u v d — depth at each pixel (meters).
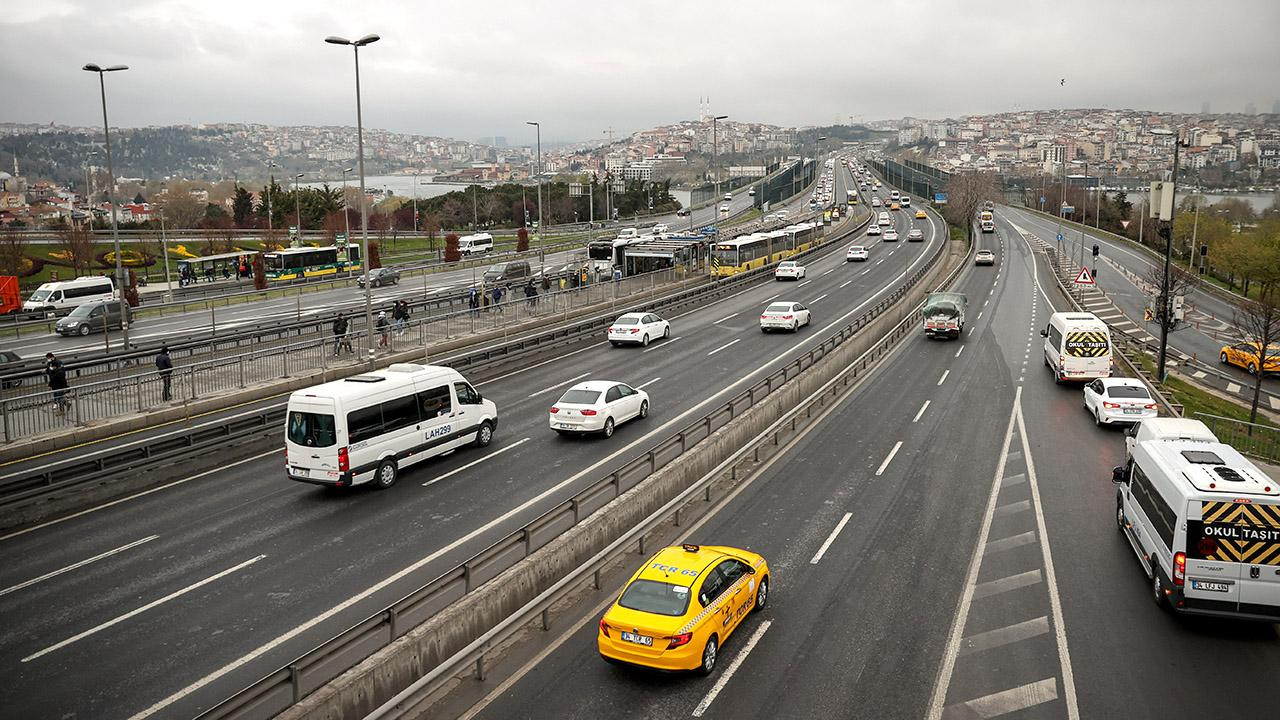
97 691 12.69
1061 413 30.75
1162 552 15.45
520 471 23.64
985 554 17.94
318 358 36.75
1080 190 162.50
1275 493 14.30
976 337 47.91
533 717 11.95
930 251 94.00
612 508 17.62
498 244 102.44
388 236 114.62
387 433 22.66
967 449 26.03
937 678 13.04
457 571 13.51
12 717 11.98
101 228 102.81
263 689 9.82
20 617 15.19
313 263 74.00
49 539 19.05
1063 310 58.72
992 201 169.88
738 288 67.06
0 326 48.41
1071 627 14.71
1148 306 63.72
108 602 15.76
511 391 34.12
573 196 149.50
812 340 44.69
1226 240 91.50
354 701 10.73
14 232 81.44
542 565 15.13
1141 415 28.05
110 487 22.02
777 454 25.48
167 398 30.30
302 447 21.75
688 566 13.94
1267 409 39.12
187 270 73.25
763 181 188.38
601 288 55.25
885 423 29.17
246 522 20.03
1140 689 12.75
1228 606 14.34
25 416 26.28
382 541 18.66
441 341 42.31
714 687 12.76
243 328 46.84
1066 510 20.72
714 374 36.53
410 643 11.82
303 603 15.62
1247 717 12.03
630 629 12.71
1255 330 46.53
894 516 20.19
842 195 196.88
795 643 14.12
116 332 48.72
